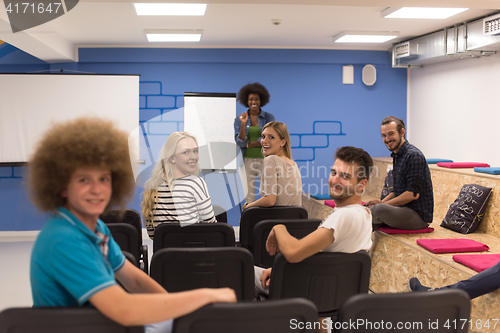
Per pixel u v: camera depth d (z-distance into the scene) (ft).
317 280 5.54
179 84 18.38
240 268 5.56
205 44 17.85
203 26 14.80
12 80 16.58
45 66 17.89
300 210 9.00
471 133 15.60
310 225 7.63
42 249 3.25
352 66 19.06
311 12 13.10
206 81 18.48
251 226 8.98
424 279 9.75
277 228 5.77
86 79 16.90
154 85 18.29
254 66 18.70
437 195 14.12
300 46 18.44
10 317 3.11
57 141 3.28
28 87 16.65
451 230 12.00
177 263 5.46
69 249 3.19
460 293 3.84
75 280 3.14
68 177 3.29
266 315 3.41
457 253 9.69
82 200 3.33
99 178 3.39
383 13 12.99
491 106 14.60
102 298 3.13
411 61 17.46
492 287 7.42
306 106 19.04
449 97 16.80
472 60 15.42
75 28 14.75
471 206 11.76
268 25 14.73
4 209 17.67
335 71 19.07
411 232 11.52
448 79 16.81
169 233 6.91
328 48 18.62
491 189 11.66
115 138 3.49
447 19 13.91
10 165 16.66
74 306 3.23
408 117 19.67
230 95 17.48
